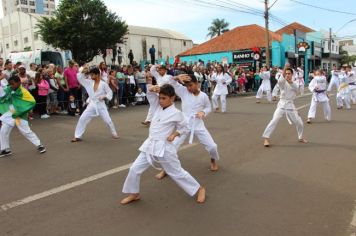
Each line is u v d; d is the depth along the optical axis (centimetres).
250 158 712
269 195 516
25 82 1201
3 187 561
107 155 738
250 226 421
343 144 831
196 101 623
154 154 469
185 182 487
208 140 621
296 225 423
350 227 416
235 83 2391
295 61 3950
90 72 885
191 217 447
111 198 509
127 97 1666
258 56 3088
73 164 677
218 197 510
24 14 5519
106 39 3978
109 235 404
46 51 1898
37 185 566
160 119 475
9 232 414
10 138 927
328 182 569
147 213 459
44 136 941
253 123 1141
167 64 1762
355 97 1728
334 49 5706
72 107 1336
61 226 427
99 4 3966
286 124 1105
